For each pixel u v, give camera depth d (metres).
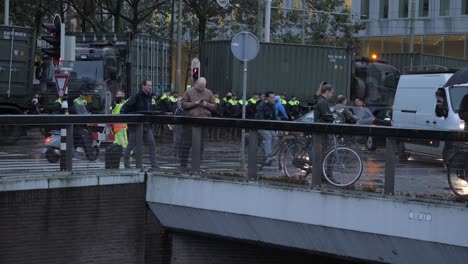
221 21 57.38
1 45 28.41
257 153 13.53
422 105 22.44
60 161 14.04
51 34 20.12
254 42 18.92
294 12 61.47
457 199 11.15
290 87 36.53
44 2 47.50
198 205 14.09
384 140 11.95
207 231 14.30
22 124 13.51
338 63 37.62
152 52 36.38
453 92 21.06
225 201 13.72
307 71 36.88
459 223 10.84
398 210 11.52
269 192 13.11
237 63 35.03
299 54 36.62
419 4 67.94
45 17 55.44
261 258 15.16
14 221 13.10
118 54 31.83
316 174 12.78
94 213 13.98
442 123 21.23
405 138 11.65
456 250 10.96
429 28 67.19
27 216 13.23
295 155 13.09
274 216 13.07
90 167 14.41
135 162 14.93
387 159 11.94
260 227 13.41
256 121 13.45
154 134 14.84
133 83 32.91
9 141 13.45
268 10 38.19
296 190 12.77
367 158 12.20
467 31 64.31
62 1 47.28
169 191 14.45
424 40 67.75
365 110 25.92
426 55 42.56
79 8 47.84
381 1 70.94
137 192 14.59
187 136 14.47
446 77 21.55
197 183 14.09
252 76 35.47
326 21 61.25
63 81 20.12
